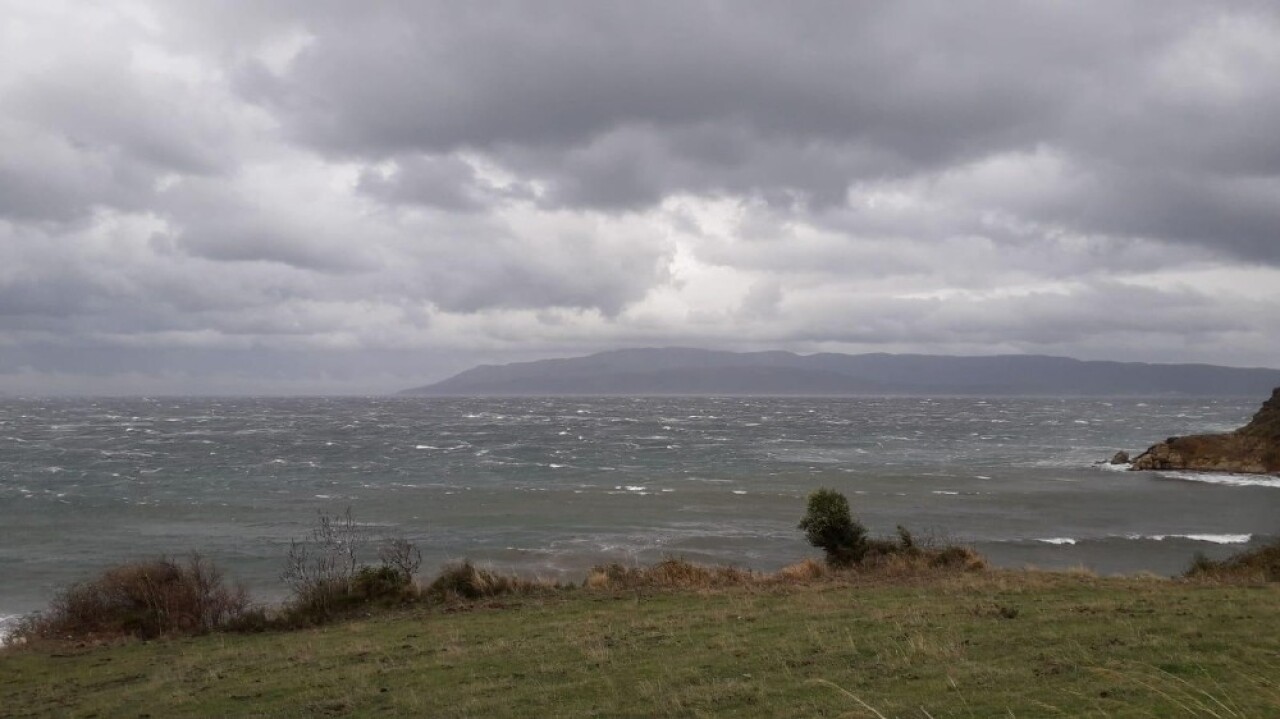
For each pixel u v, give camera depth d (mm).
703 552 36625
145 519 48688
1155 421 192125
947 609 15141
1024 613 14320
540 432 142875
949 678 9531
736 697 9609
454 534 42000
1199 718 7656
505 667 12383
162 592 20516
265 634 18266
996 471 77750
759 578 22281
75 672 14945
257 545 39219
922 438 130625
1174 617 13273
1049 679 9445
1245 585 18844
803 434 140250
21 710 12250
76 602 20250
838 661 11172
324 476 72812
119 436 129625
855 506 52844
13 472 76125
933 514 49438
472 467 81000
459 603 20156
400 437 128000
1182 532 43344
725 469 79000
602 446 109750
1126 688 8859
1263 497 58875
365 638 16219
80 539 41812
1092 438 131250
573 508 51656
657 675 11055
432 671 12492
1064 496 58625
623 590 21016
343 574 22656
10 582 31969
